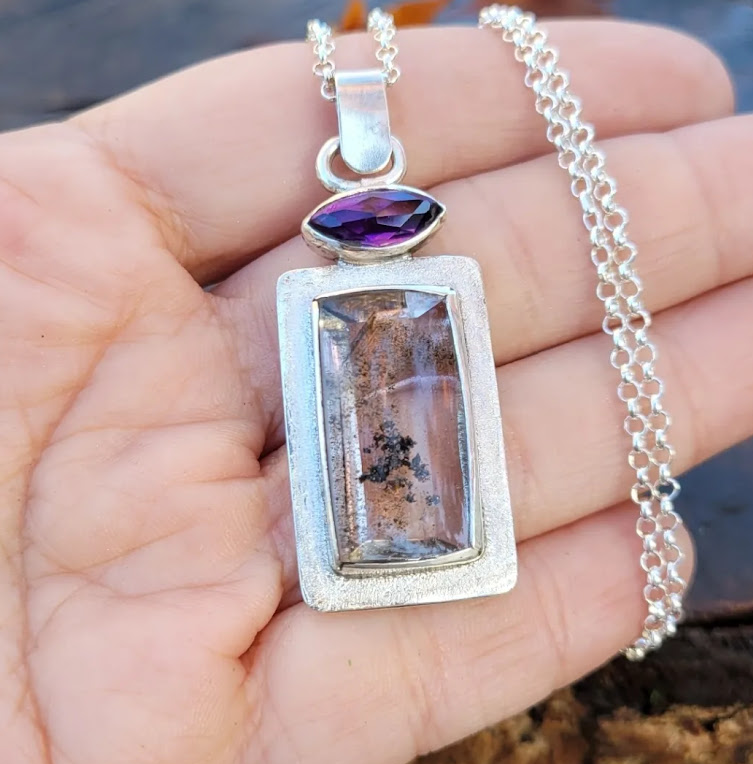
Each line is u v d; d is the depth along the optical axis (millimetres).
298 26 134
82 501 81
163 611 78
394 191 90
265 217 99
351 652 82
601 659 90
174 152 94
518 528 92
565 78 99
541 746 97
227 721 77
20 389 83
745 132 99
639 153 98
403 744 85
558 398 94
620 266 95
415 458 83
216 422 88
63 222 87
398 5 134
